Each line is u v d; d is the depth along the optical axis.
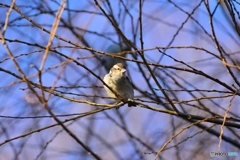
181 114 8.79
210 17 7.87
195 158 12.58
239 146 11.20
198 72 8.11
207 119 7.89
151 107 8.99
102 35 12.22
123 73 11.61
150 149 12.34
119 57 7.93
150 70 8.06
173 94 11.30
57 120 6.25
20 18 10.69
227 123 8.73
